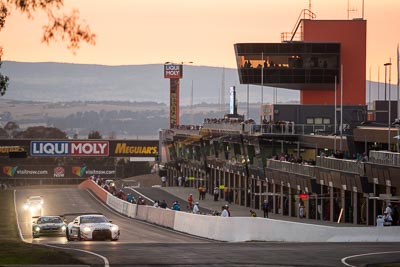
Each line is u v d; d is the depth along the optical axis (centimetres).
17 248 9894
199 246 10275
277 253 9044
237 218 12712
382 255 8812
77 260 8188
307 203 18825
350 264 7962
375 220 15412
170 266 7769
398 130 17138
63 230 14850
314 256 8700
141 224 17938
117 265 7825
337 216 17375
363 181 15562
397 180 14150
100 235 12838
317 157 18462
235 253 9062
